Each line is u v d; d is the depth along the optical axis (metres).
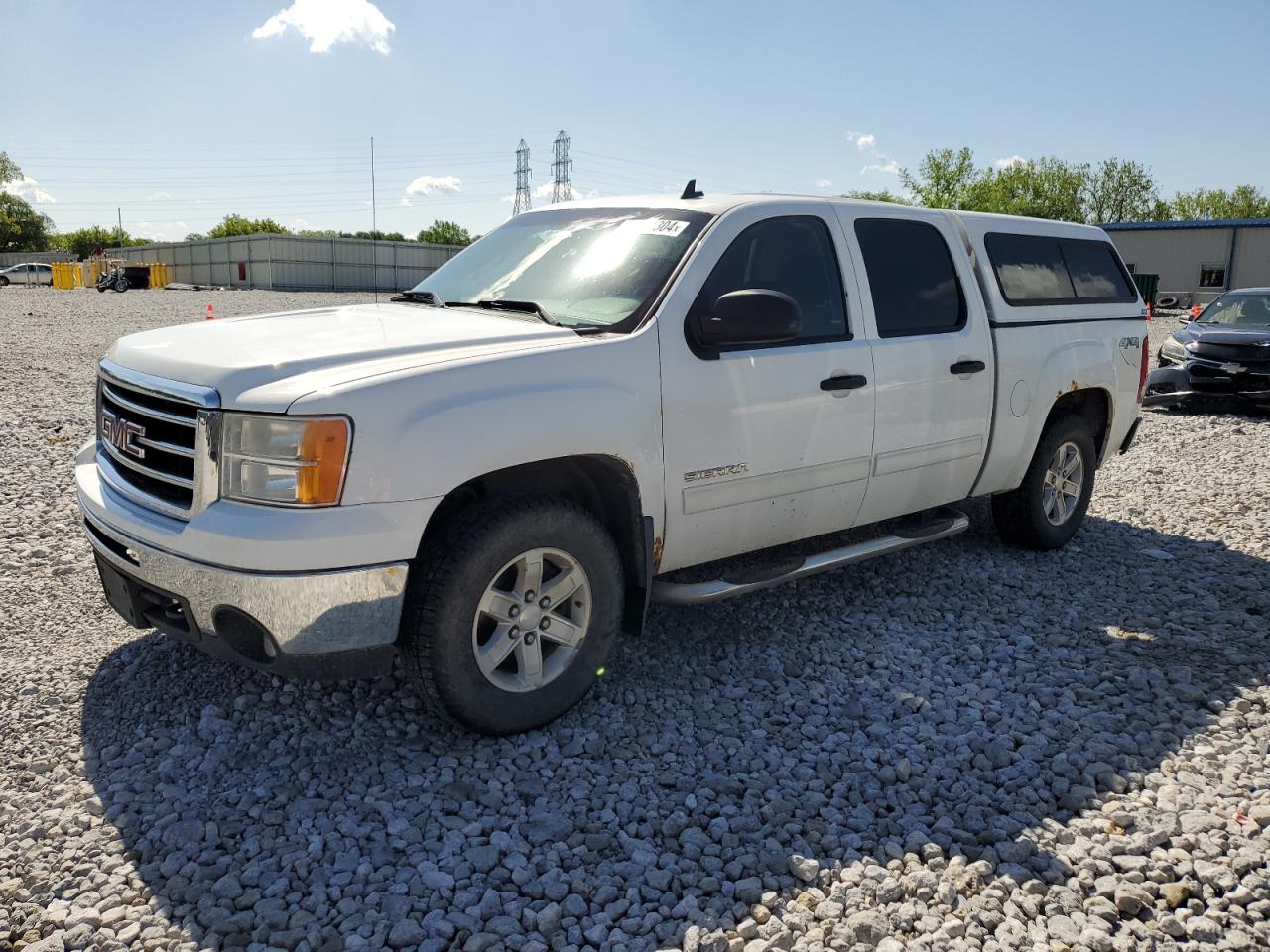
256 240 54.12
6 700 3.65
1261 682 4.05
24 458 7.54
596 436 3.44
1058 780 3.27
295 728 3.52
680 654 4.27
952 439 4.88
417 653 3.19
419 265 58.94
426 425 3.06
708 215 4.10
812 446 4.20
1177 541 6.17
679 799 3.15
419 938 2.50
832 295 4.38
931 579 5.34
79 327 20.47
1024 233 5.52
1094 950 2.50
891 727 3.67
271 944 2.46
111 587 3.58
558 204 4.87
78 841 2.85
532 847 2.89
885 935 2.54
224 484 3.03
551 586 3.46
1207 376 11.84
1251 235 40.25
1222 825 3.02
